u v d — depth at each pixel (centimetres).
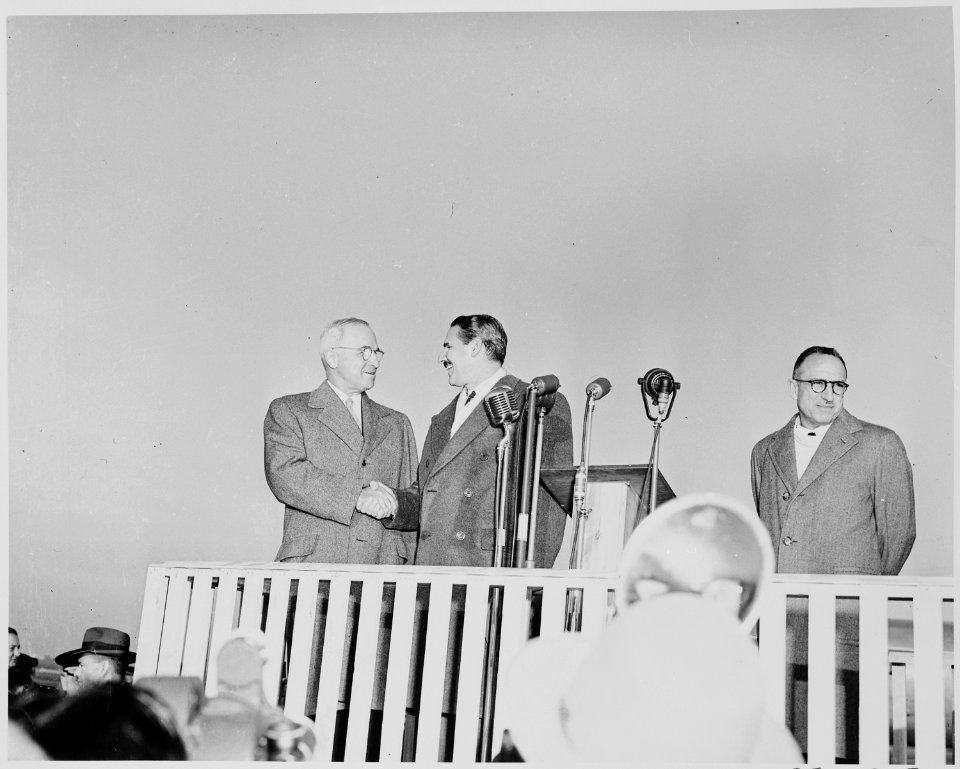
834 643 357
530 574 382
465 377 572
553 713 256
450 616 407
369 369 588
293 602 438
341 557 546
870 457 523
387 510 533
